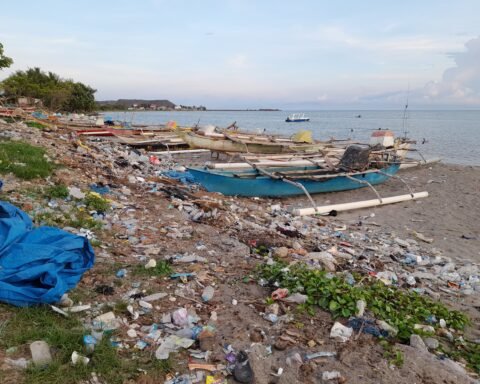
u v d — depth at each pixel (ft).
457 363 14.89
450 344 16.62
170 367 12.36
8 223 15.56
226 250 22.95
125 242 21.77
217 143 65.36
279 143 68.59
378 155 58.90
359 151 50.70
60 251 15.31
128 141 72.79
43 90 217.56
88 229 22.12
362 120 350.64
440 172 68.18
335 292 17.39
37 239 15.83
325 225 36.04
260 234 27.35
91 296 15.53
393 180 59.98
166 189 36.19
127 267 18.65
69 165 36.58
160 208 30.04
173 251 21.72
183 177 44.78
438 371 13.35
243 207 37.37
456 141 130.82
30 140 45.44
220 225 28.35
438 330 17.29
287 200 45.47
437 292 23.06
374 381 12.70
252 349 13.61
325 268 22.67
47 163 33.09
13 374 10.60
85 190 29.37
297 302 17.07
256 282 18.86
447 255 31.27
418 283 23.75
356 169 50.52
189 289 17.44
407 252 30.58
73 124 86.79
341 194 49.67
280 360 13.41
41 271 14.05
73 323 13.28
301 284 18.34
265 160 51.01
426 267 27.50
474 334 17.99
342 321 16.12
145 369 12.14
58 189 26.84
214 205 33.42
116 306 15.07
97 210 25.94
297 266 20.71
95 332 13.07
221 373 12.48
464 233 37.11
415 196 48.80
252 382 12.28
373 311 16.97
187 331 14.23
